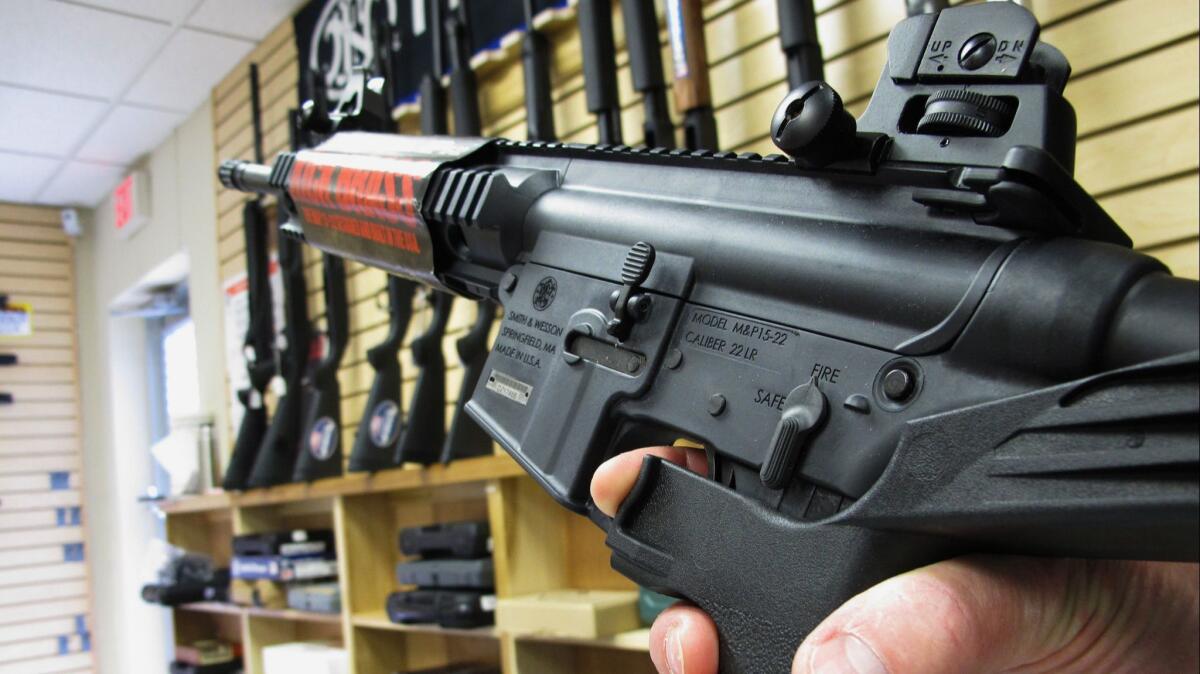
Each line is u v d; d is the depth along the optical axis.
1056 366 0.33
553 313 0.54
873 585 0.35
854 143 0.42
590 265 0.52
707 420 0.43
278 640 3.08
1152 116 1.28
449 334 2.42
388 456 2.24
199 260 3.80
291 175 0.80
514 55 2.29
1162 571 0.45
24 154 4.07
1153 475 0.27
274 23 3.19
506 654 1.81
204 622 3.97
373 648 2.40
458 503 2.44
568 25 2.12
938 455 0.32
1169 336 0.30
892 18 1.57
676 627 0.41
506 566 1.83
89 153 4.15
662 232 0.49
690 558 0.42
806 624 0.37
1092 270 0.33
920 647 0.31
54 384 4.79
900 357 0.37
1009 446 0.31
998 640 0.34
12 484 4.61
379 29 2.46
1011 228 0.36
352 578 2.39
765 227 0.44
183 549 3.80
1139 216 1.29
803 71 1.48
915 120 0.41
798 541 0.38
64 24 2.99
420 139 0.70
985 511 0.30
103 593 4.73
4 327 4.66
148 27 3.10
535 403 0.53
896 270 0.38
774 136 0.43
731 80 1.83
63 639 4.65
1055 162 0.35
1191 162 1.24
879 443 0.37
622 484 0.46
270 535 2.86
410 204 0.65
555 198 0.57
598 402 0.49
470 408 0.57
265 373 2.96
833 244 0.41
